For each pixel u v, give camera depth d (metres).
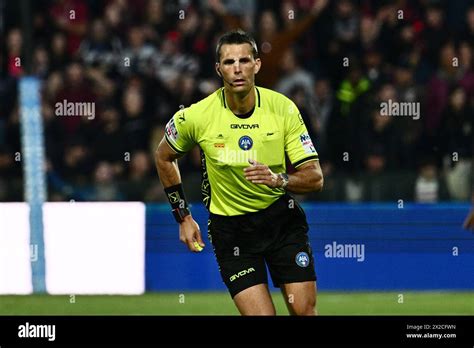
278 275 22.22
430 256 35.44
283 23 47.06
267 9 48.16
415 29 45.97
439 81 43.03
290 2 47.09
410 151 42.25
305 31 45.78
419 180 39.06
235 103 21.47
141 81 44.59
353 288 35.53
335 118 42.59
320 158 42.50
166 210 35.62
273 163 21.72
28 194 38.59
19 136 44.47
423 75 45.12
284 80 43.75
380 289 35.50
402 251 35.47
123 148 43.47
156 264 35.62
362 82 42.72
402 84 42.84
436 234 35.41
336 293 35.16
